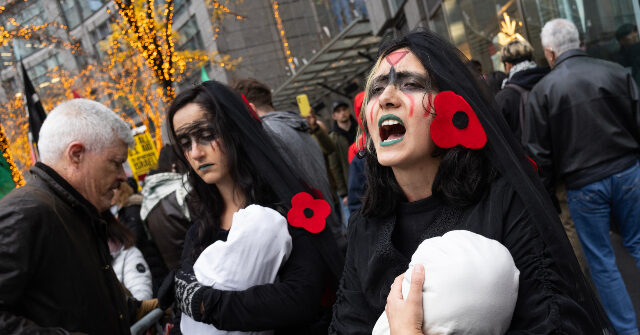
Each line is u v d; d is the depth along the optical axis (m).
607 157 2.75
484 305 0.87
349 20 15.95
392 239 1.21
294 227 1.72
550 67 3.34
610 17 4.48
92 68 15.41
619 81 2.72
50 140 1.74
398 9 10.05
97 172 1.79
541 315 0.95
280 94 16.42
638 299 3.26
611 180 2.75
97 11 21.17
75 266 1.62
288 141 2.66
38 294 1.53
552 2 5.05
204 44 23.31
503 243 1.04
